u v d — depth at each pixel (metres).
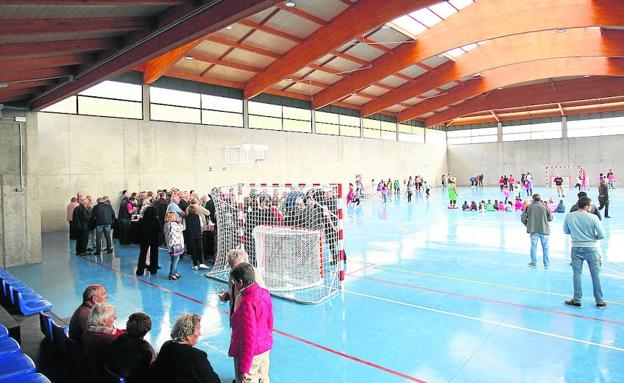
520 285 8.06
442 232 14.94
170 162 21.02
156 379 3.02
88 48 7.32
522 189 36.66
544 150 40.81
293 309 7.07
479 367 4.76
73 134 17.72
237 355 3.54
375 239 13.84
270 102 26.70
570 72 26.25
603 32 20.52
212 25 6.01
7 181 10.80
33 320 5.77
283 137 27.41
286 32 19.34
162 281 9.16
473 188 40.69
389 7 16.66
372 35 21.30
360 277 9.07
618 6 16.16
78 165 17.83
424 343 5.50
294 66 21.03
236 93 24.44
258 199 10.02
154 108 20.55
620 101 36.00
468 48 25.47
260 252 9.05
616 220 15.96
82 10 5.89
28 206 11.15
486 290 7.82
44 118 16.94
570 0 17.23
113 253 12.62
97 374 3.72
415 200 29.47
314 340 5.70
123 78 19.38
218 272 9.80
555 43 22.12
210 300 7.71
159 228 9.98
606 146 37.50
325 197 9.31
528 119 41.66
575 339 5.44
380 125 36.69
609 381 4.36
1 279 6.79
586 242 6.61
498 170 43.56
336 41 18.80
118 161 19.08
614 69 24.31
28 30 5.66
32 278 9.48
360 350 5.33
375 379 4.55
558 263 9.83
